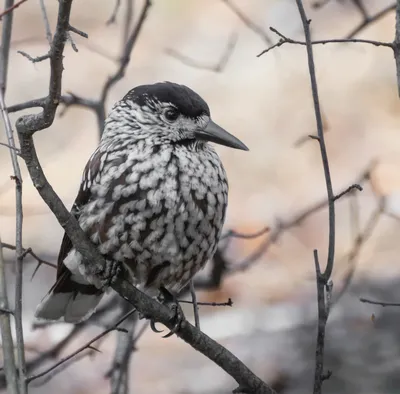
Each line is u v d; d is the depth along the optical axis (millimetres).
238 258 12883
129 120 7613
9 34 7980
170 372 11070
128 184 7281
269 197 14234
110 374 8398
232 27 17578
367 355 10516
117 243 7328
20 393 6516
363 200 13727
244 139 15484
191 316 11969
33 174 6098
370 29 16766
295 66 16562
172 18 18109
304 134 15375
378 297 11609
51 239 13328
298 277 12539
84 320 8117
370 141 15188
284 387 10336
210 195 7457
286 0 17281
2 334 6723
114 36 16922
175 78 16562
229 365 6840
